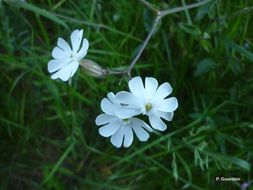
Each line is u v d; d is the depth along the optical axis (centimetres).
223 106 16
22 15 16
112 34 16
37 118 17
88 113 17
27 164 17
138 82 11
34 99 17
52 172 16
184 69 16
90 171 17
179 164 16
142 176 16
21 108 17
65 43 12
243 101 16
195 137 15
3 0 14
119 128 12
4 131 17
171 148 15
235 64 16
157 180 16
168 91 11
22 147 17
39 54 17
